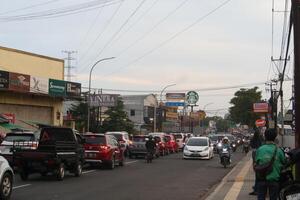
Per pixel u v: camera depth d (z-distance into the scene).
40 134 23.05
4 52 43.66
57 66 51.34
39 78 45.97
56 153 21.08
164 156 45.97
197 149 40.47
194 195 17.02
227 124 160.75
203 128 127.00
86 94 66.94
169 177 24.00
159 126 106.25
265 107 69.12
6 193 14.40
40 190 17.56
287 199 9.63
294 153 9.79
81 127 72.31
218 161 38.25
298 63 12.33
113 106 71.94
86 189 18.19
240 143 74.75
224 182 21.14
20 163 21.08
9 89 41.69
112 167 29.12
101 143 28.58
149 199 15.79
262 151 9.65
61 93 49.09
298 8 12.49
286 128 54.44
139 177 23.72
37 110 47.94
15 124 43.44
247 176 23.64
